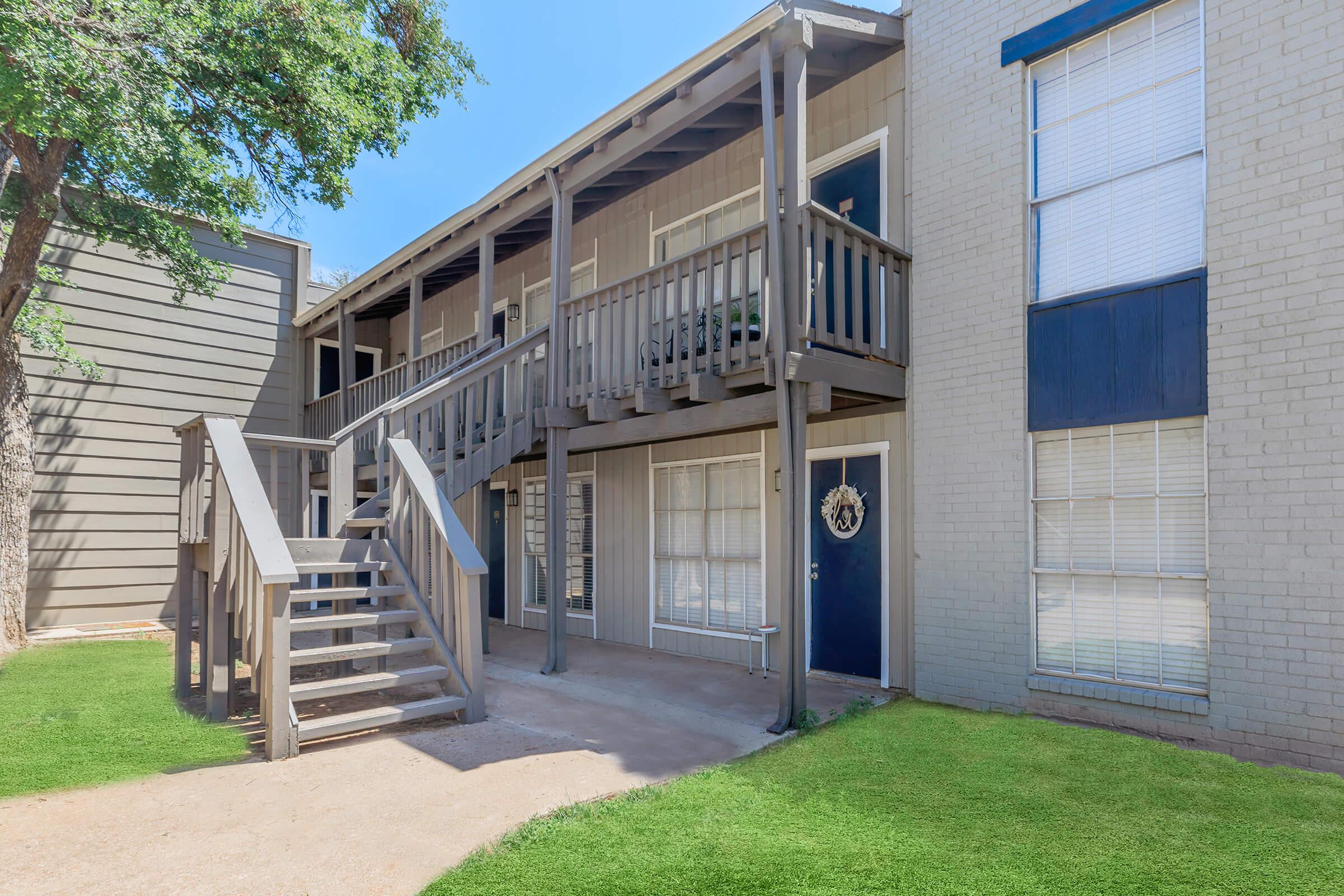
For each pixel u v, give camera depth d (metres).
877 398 6.09
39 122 5.87
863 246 5.82
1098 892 2.73
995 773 4.03
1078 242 5.34
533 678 6.66
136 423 10.57
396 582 5.73
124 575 10.27
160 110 6.55
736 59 5.71
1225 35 4.64
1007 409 5.51
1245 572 4.42
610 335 6.69
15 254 7.83
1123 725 4.91
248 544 4.66
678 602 8.02
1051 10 5.43
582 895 2.71
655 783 3.95
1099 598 5.12
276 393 12.06
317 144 8.15
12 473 8.16
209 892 2.80
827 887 2.77
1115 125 5.19
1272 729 4.29
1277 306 4.36
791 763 4.26
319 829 3.36
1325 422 4.16
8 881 2.86
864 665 6.42
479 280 11.26
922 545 5.95
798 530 5.15
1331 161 4.20
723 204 7.74
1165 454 4.88
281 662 4.41
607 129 6.63
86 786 3.85
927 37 6.16
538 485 10.05
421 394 6.43
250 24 7.17
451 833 3.32
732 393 5.89
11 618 8.05
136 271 10.67
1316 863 2.95
